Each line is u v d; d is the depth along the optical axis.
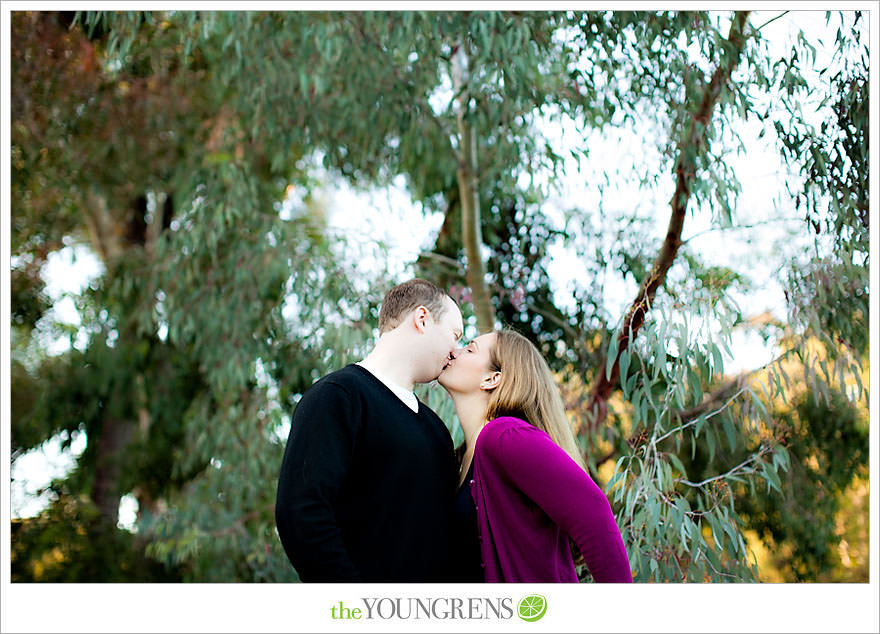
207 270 4.15
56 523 4.77
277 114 3.85
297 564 1.56
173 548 4.45
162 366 4.99
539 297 4.04
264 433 4.11
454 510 1.83
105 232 5.19
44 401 4.79
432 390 2.92
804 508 3.84
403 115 3.65
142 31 3.94
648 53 3.08
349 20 3.40
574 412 3.58
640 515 2.52
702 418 2.69
